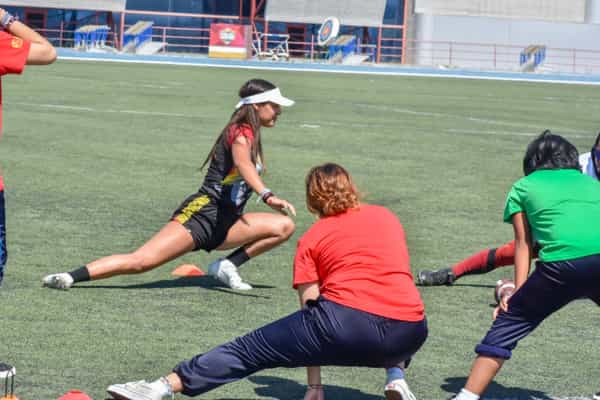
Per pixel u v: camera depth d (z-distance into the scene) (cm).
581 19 16400
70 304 1811
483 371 1291
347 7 15638
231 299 1903
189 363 1251
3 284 1925
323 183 1268
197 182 3303
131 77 9369
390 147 4588
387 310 1220
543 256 1290
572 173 1333
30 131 4534
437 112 6900
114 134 4600
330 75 11856
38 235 2386
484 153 4522
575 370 1564
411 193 3278
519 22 16312
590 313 1912
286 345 1228
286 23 15988
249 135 1841
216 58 14388
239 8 15850
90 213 2686
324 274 1254
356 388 1440
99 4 14962
